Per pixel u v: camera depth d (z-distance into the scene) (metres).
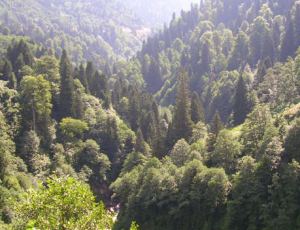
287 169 78.69
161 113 193.75
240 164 90.44
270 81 156.12
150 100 187.50
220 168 89.81
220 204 87.38
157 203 95.94
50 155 126.50
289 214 75.31
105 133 146.12
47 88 131.75
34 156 120.31
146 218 98.00
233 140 98.44
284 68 145.25
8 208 83.62
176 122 132.88
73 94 146.12
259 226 79.12
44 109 131.88
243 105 151.25
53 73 153.00
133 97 174.62
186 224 91.69
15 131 123.94
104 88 180.62
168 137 132.25
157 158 112.56
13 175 103.44
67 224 27.97
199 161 95.31
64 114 144.50
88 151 134.00
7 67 149.12
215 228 85.62
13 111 126.94
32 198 30.03
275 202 78.06
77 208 29.28
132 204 100.06
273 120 100.62
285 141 85.81
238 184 83.88
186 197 92.19
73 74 167.62
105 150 144.12
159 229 94.56
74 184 30.30
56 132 135.25
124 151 144.25
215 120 113.75
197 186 90.44
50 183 30.16
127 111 173.38
